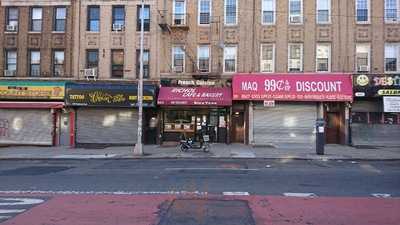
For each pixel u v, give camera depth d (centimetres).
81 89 3084
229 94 3025
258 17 3120
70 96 3083
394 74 2970
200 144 2606
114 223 838
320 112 3031
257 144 3019
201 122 3136
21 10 3269
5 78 3216
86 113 3166
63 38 3234
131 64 3178
